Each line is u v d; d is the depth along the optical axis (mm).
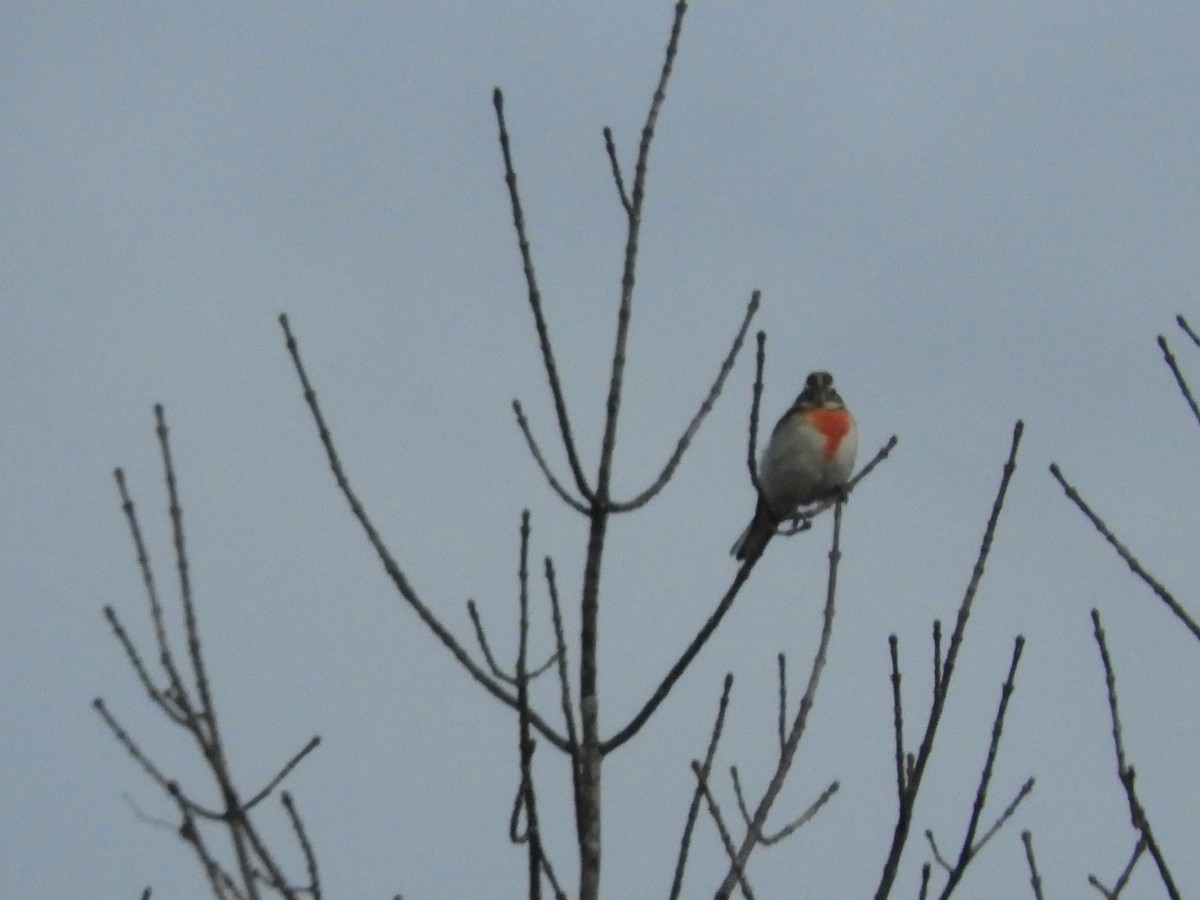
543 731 8453
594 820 8203
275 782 8414
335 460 9008
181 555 8578
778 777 8672
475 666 8586
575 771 8328
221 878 8086
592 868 8070
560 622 8555
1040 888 8367
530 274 8891
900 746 8508
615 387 8797
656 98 9188
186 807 8219
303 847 8242
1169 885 8109
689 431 9031
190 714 8352
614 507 8703
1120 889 8172
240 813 8211
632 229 9016
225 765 8273
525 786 7926
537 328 8812
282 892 8102
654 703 8578
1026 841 8492
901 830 8312
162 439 8727
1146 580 8586
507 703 8539
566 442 8688
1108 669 8492
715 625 8773
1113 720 8406
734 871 8242
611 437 8742
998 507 9000
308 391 9094
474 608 8719
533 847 7863
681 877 8289
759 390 9305
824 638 9148
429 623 8656
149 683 8422
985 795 8430
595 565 8633
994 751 8492
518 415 8773
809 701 8969
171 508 8664
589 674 8500
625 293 8938
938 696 8594
